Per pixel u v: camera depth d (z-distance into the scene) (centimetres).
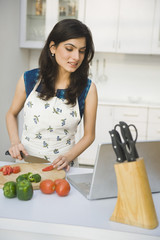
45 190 97
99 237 76
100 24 345
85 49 127
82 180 111
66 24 119
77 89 140
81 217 82
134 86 386
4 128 317
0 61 297
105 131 351
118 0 338
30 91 145
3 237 87
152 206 79
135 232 75
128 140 78
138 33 341
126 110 344
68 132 147
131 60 382
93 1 342
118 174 79
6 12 306
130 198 78
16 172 113
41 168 120
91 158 356
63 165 120
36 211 85
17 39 346
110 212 87
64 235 78
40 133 145
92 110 144
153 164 99
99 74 390
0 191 100
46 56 138
